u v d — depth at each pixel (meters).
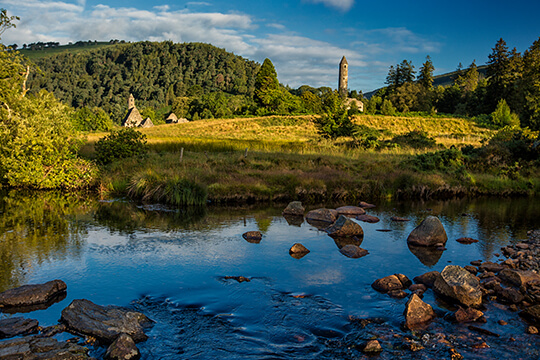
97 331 4.23
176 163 17.89
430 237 8.22
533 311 4.85
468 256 7.49
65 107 18.16
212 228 9.62
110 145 19.61
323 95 119.25
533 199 15.65
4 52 19.52
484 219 11.14
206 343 4.18
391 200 14.98
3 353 3.69
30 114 17.62
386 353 4.00
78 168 16.34
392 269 6.68
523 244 8.05
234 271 6.45
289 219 10.98
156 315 4.82
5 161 15.74
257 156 22.17
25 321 4.48
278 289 5.70
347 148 29.44
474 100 88.12
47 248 7.62
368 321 4.72
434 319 4.84
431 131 64.81
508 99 79.62
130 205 12.77
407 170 18.22
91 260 6.91
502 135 27.56
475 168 20.11
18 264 6.63
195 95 143.75
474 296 5.24
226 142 33.03
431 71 111.56
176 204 13.10
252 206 13.05
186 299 5.30
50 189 16.09
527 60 83.75
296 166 18.98
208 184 14.51
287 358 3.90
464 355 3.97
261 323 4.65
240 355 3.95
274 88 91.19
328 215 10.77
